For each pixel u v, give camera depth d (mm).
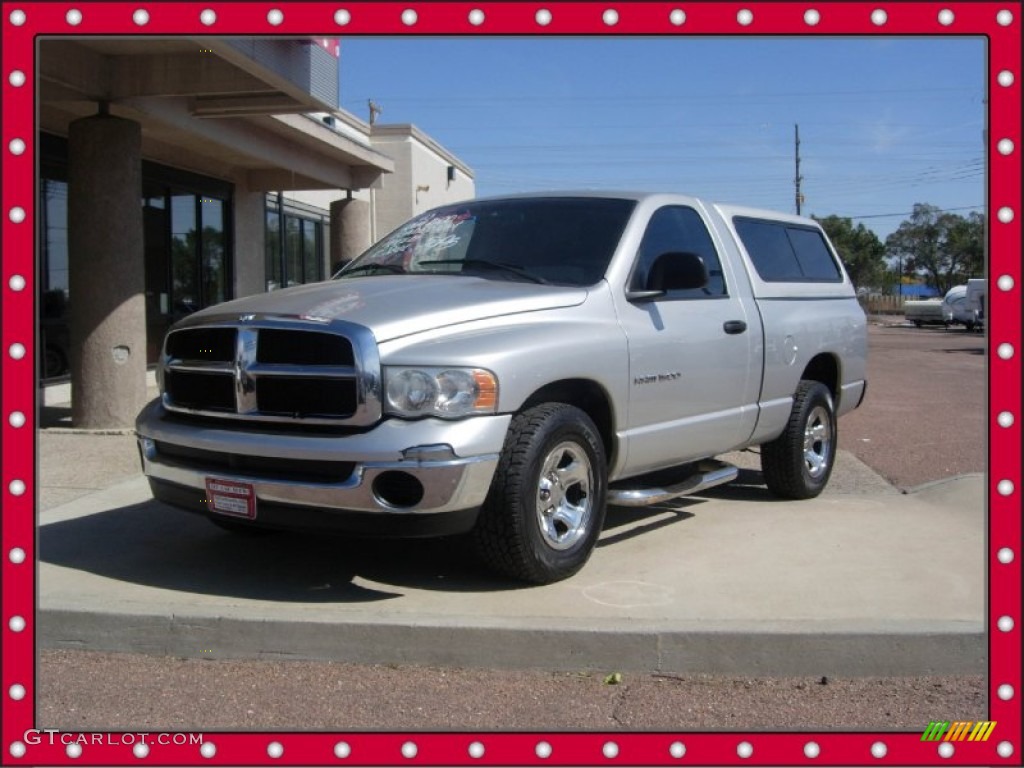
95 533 6008
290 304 4816
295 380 4559
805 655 4281
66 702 3994
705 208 6395
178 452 4961
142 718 3854
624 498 5426
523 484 4594
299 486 4438
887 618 4508
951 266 76438
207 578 5125
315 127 14367
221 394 4793
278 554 5594
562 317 4980
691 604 4699
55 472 7871
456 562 5398
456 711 3912
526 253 5629
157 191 13992
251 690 4109
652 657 4273
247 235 16719
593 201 5895
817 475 7168
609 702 4008
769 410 6523
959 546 5762
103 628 4527
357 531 4422
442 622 4348
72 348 10086
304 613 4480
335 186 16719
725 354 5980
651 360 5367
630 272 5457
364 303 4754
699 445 5922
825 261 7742
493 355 4500
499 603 4691
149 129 11453
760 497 7211
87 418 10047
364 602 4707
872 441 10164
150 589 4926
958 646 4297
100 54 9773
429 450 4297
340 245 17422
